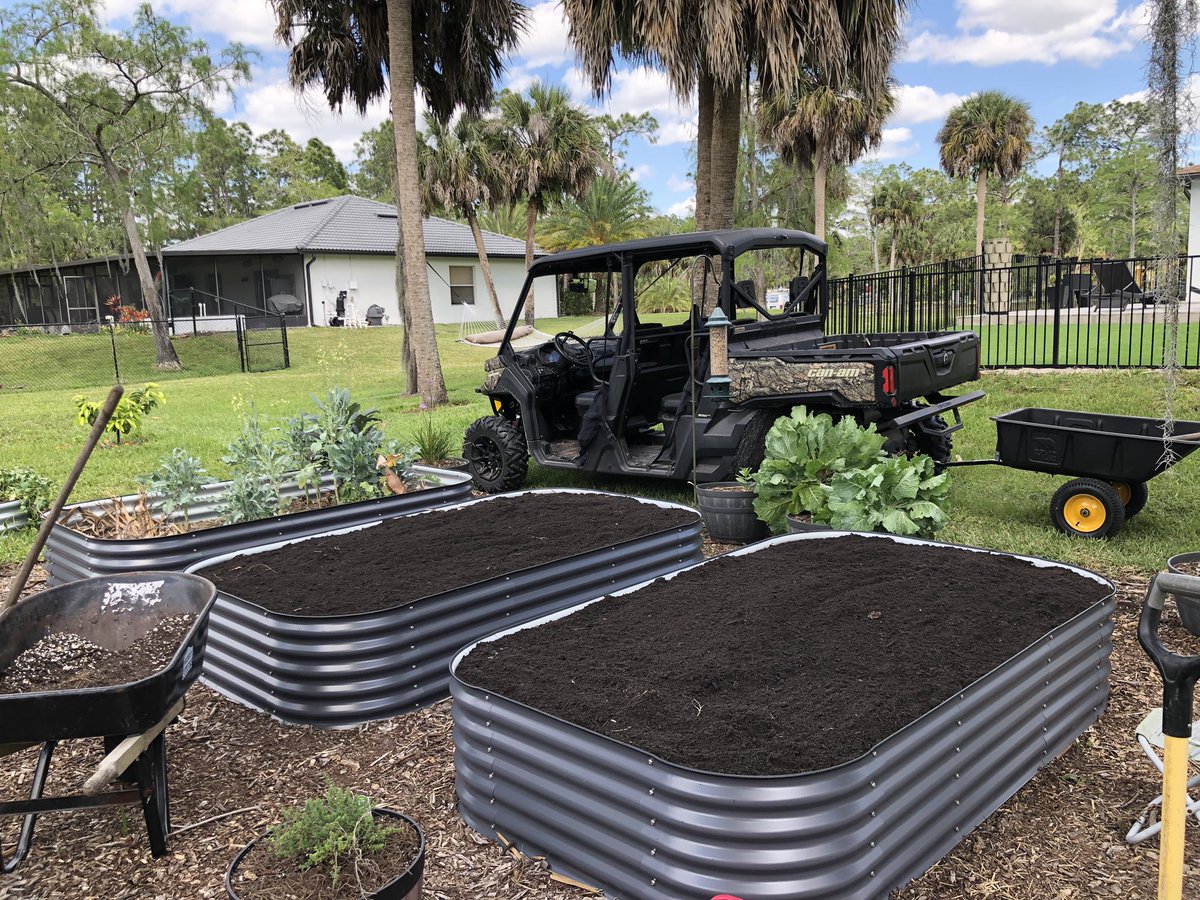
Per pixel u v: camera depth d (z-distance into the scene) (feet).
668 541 14.29
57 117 67.72
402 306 45.32
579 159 76.18
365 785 9.48
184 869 8.14
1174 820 5.46
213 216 156.97
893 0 28.12
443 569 12.89
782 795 6.58
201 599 9.12
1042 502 19.65
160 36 67.21
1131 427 17.81
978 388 32.37
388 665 10.86
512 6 40.68
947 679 8.53
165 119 68.69
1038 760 9.07
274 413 40.14
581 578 12.94
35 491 21.09
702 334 19.86
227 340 77.71
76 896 7.84
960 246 175.32
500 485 24.14
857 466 15.84
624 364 21.13
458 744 8.75
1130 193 116.06
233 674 11.89
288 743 10.54
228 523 16.92
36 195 75.66
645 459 21.80
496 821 8.34
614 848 7.31
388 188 201.57
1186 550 15.90
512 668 9.32
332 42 40.40
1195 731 8.34
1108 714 10.44
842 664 9.05
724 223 30.73
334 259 89.97
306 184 179.22
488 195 77.36
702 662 9.24
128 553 14.52
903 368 17.43
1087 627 9.75
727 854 6.68
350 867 6.83
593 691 8.68
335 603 11.58
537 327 91.30
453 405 40.29
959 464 18.35
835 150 58.90
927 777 7.57
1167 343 12.37
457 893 7.63
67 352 74.95
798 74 27.48
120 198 69.10
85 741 11.00
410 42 37.83
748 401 18.92
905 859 7.36
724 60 26.43
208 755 10.37
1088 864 7.71
